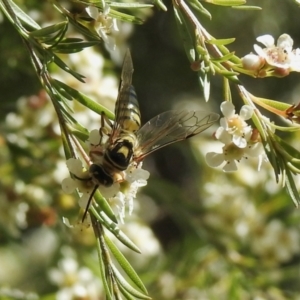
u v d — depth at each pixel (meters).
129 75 0.28
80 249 0.42
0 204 0.40
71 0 0.27
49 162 0.40
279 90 0.63
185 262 0.42
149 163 0.72
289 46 0.27
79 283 0.41
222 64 0.27
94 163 0.27
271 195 0.42
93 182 0.27
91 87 0.39
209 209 0.42
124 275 0.43
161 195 0.43
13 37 0.40
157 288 0.41
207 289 0.41
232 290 0.39
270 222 0.42
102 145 0.27
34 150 0.40
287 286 0.47
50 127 0.40
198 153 0.46
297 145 0.43
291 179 0.27
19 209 0.40
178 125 0.29
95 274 0.41
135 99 0.28
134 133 0.28
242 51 0.59
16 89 0.42
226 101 0.27
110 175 0.27
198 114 0.29
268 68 0.27
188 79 0.61
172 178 0.72
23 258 0.61
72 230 0.41
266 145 0.27
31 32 0.27
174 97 0.61
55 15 0.38
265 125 0.27
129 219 0.44
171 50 0.60
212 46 0.27
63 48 0.27
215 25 0.56
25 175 0.39
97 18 0.27
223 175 0.44
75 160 0.27
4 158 0.41
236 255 0.40
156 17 0.58
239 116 0.27
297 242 0.42
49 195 0.40
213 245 0.41
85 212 0.27
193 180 0.67
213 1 0.28
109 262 0.27
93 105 0.27
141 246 0.43
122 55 0.43
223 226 0.42
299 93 0.63
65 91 0.27
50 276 0.41
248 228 0.42
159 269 0.42
